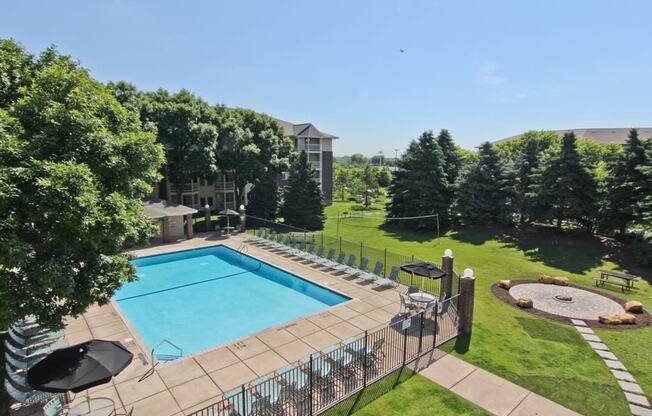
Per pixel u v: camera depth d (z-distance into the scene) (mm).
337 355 10695
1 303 7543
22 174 7371
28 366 10195
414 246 29219
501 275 21438
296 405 8938
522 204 32469
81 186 7941
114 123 10617
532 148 33344
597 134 71438
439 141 39531
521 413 9242
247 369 10984
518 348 12555
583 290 18812
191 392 9852
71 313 9047
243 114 37875
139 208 10961
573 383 10570
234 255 26016
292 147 40719
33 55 10664
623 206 25109
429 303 15148
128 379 10406
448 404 9523
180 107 30594
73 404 9125
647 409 9469
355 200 68375
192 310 16891
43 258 8445
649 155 23625
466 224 34469
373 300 16562
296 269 21484
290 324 14055
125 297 18391
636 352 12391
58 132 8812
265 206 37688
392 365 11188
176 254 25812
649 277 20812
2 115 7906
